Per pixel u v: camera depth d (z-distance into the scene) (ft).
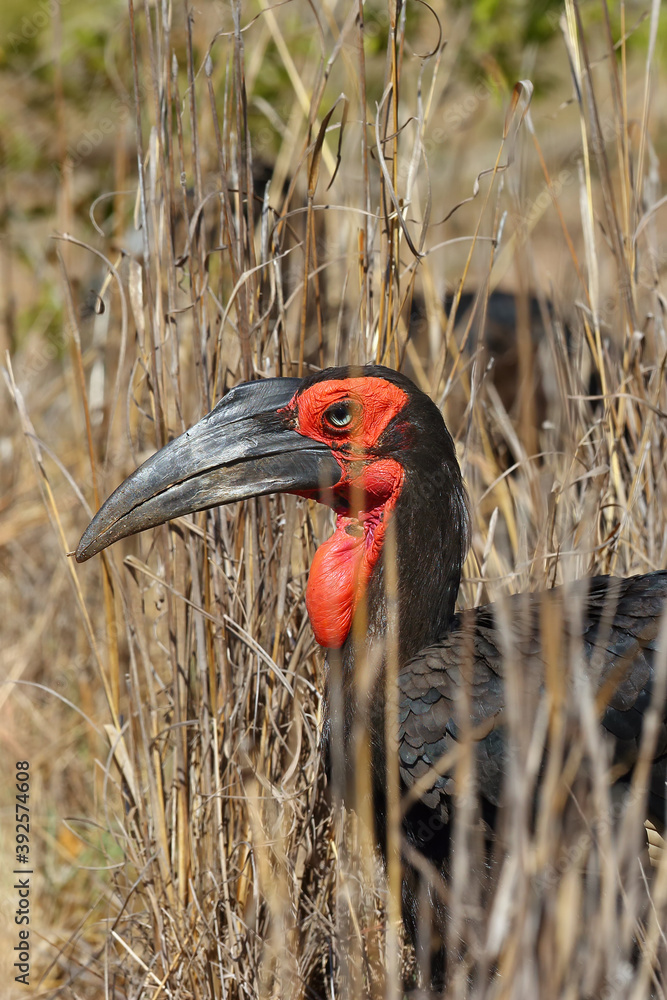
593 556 19.94
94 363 27.61
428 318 22.85
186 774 18.38
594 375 24.99
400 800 16.11
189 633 18.53
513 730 12.69
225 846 18.39
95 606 27.02
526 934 12.15
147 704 19.13
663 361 20.68
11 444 30.45
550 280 22.84
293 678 18.67
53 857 24.03
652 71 22.09
